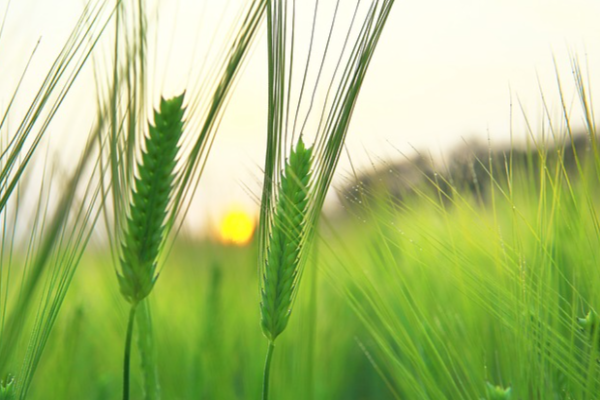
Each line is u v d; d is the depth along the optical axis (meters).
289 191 0.36
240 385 0.67
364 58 0.36
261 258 0.36
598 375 0.39
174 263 0.73
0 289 0.33
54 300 0.34
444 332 0.45
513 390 0.40
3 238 0.33
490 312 0.41
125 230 0.34
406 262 0.52
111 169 0.34
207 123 0.34
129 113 0.34
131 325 0.34
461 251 0.43
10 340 0.30
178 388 0.60
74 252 0.34
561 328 0.42
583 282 0.41
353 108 0.36
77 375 0.64
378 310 0.45
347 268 0.44
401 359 0.52
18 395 0.34
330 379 0.66
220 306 0.63
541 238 0.40
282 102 0.35
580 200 0.41
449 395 0.45
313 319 0.55
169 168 0.34
